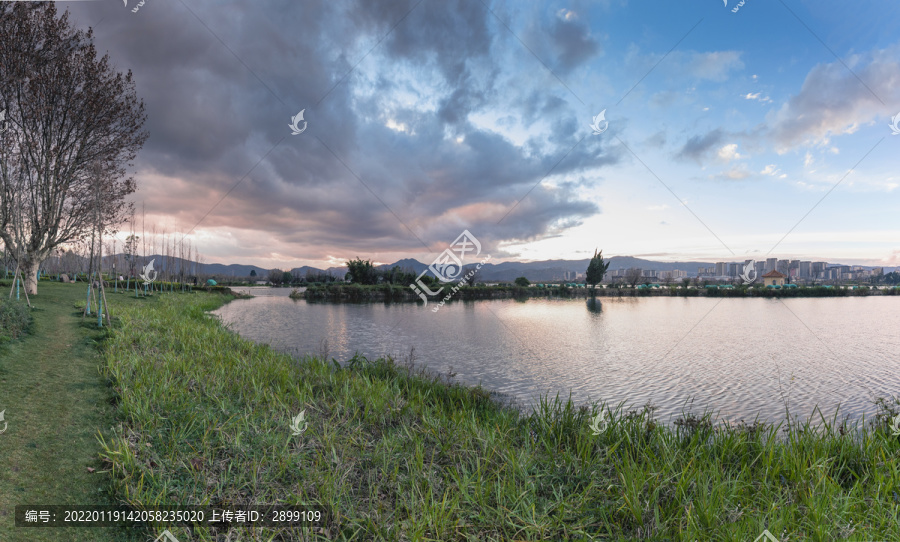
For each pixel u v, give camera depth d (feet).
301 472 15.90
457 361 44.29
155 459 15.60
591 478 16.21
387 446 18.19
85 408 20.15
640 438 19.92
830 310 114.42
